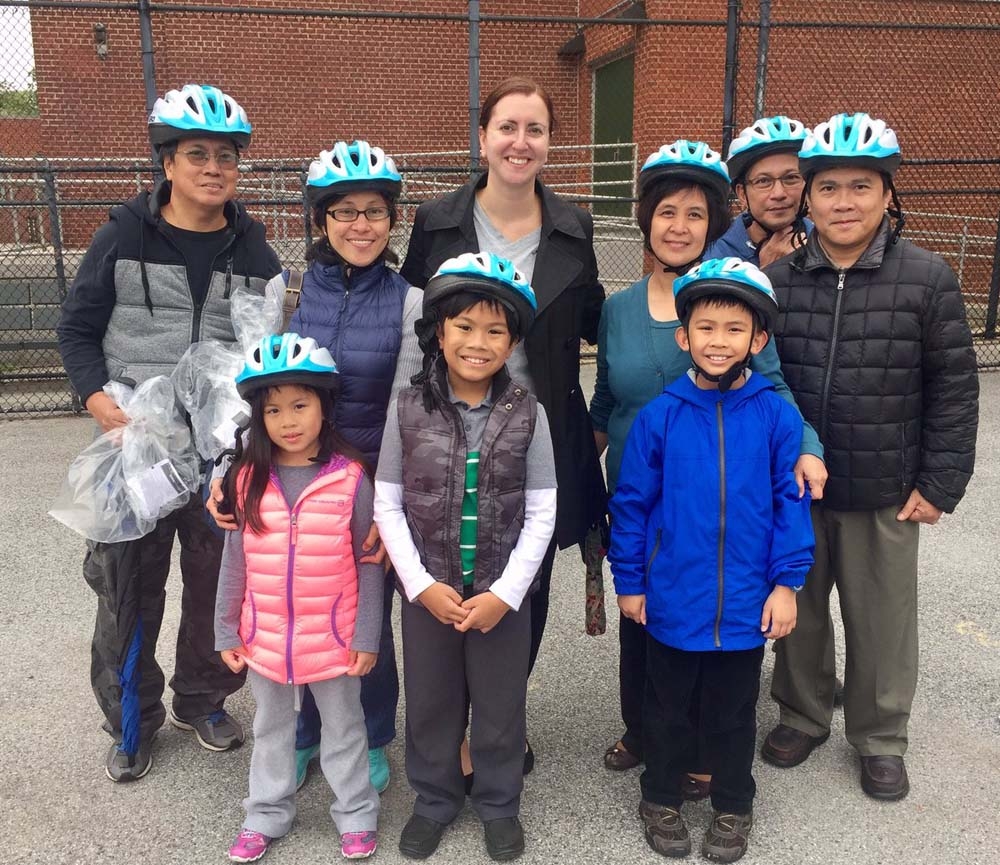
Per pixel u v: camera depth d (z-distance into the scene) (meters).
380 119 12.98
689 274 2.34
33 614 3.95
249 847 2.43
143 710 2.84
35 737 3.03
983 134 11.25
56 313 9.07
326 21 12.56
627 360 2.62
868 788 2.71
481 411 2.33
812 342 2.62
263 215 11.39
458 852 2.48
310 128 12.77
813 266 2.59
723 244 3.13
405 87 12.98
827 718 2.91
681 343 2.43
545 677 3.47
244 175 12.24
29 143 12.57
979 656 3.58
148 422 2.58
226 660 2.45
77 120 11.95
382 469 2.37
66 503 2.58
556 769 2.87
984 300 11.26
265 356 2.25
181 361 2.65
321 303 2.53
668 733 2.46
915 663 2.72
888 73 10.88
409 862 2.44
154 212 2.61
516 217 2.67
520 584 2.31
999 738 3.01
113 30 11.88
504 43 13.40
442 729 2.47
